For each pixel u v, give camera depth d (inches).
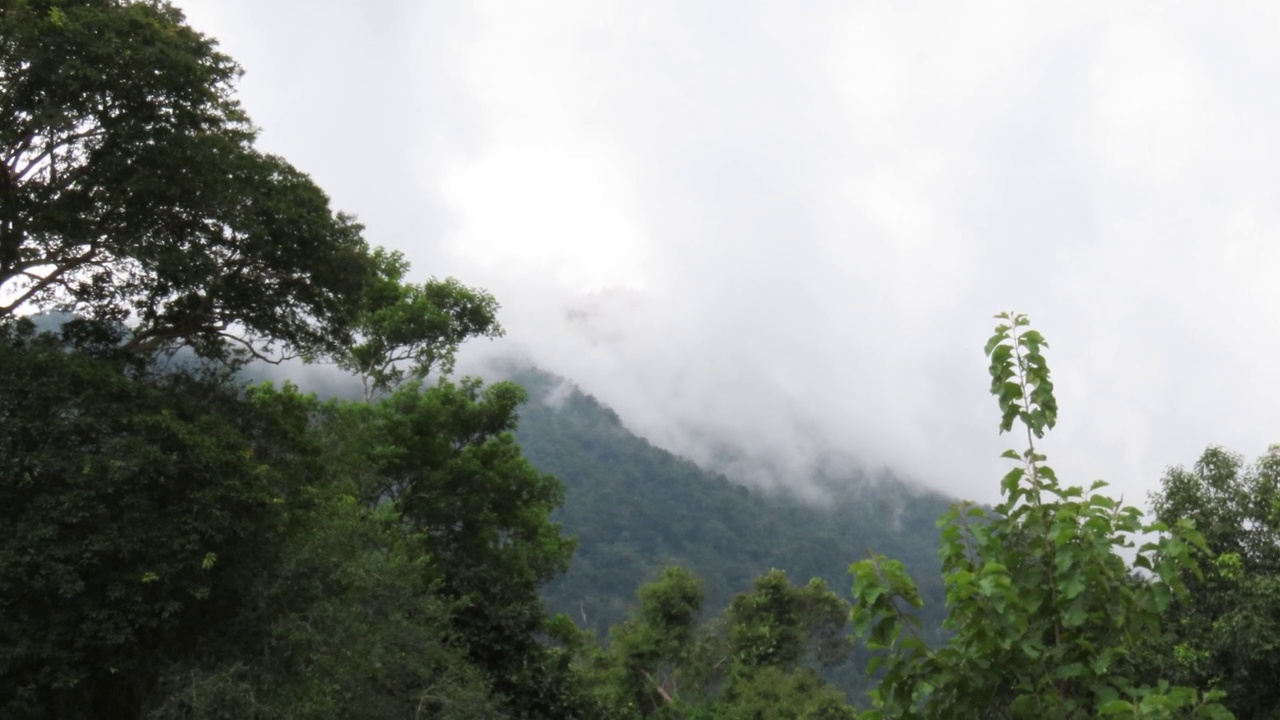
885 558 223.6
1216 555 633.6
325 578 676.1
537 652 1082.7
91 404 612.1
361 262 792.3
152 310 758.5
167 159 667.4
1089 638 215.5
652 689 1996.8
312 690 607.8
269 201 732.0
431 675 723.4
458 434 1165.1
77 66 628.4
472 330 1242.0
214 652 606.9
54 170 681.0
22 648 547.2
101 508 572.7
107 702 627.2
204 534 601.9
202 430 650.2
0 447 577.9
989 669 213.2
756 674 1892.2
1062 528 210.1
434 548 1103.0
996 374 237.9
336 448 855.7
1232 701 582.9
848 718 1779.0
